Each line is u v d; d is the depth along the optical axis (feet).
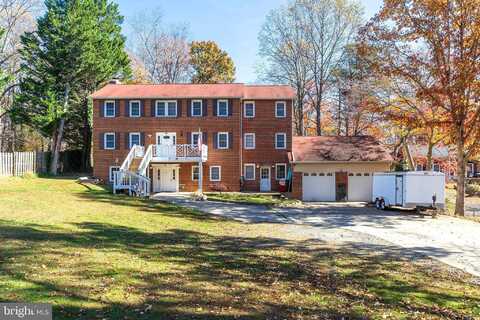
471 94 79.51
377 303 23.80
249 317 19.92
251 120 123.75
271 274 29.37
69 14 122.21
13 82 149.38
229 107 120.78
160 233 45.47
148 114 120.47
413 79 84.43
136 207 68.03
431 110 95.50
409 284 28.73
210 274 28.09
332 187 108.99
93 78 135.44
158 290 23.30
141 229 47.11
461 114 80.43
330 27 155.12
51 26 123.95
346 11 151.53
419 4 79.56
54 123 127.44
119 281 24.35
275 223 60.23
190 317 19.30
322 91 162.20
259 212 73.20
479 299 25.77
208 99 120.67
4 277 23.12
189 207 75.77
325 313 21.42
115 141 120.06
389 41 85.81
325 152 112.57
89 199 72.38
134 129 120.26
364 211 79.97
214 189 118.11
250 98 122.93
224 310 20.71
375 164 108.47
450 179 176.45
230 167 120.57
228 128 120.67
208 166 120.57
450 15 78.18
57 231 39.96
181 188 120.16
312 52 159.63
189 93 122.83
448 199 120.37
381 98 107.24
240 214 69.62
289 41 160.56
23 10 144.36
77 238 37.17
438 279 30.68
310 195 108.58
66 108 128.47
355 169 108.88
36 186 87.66
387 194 82.53
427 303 24.41
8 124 163.63
